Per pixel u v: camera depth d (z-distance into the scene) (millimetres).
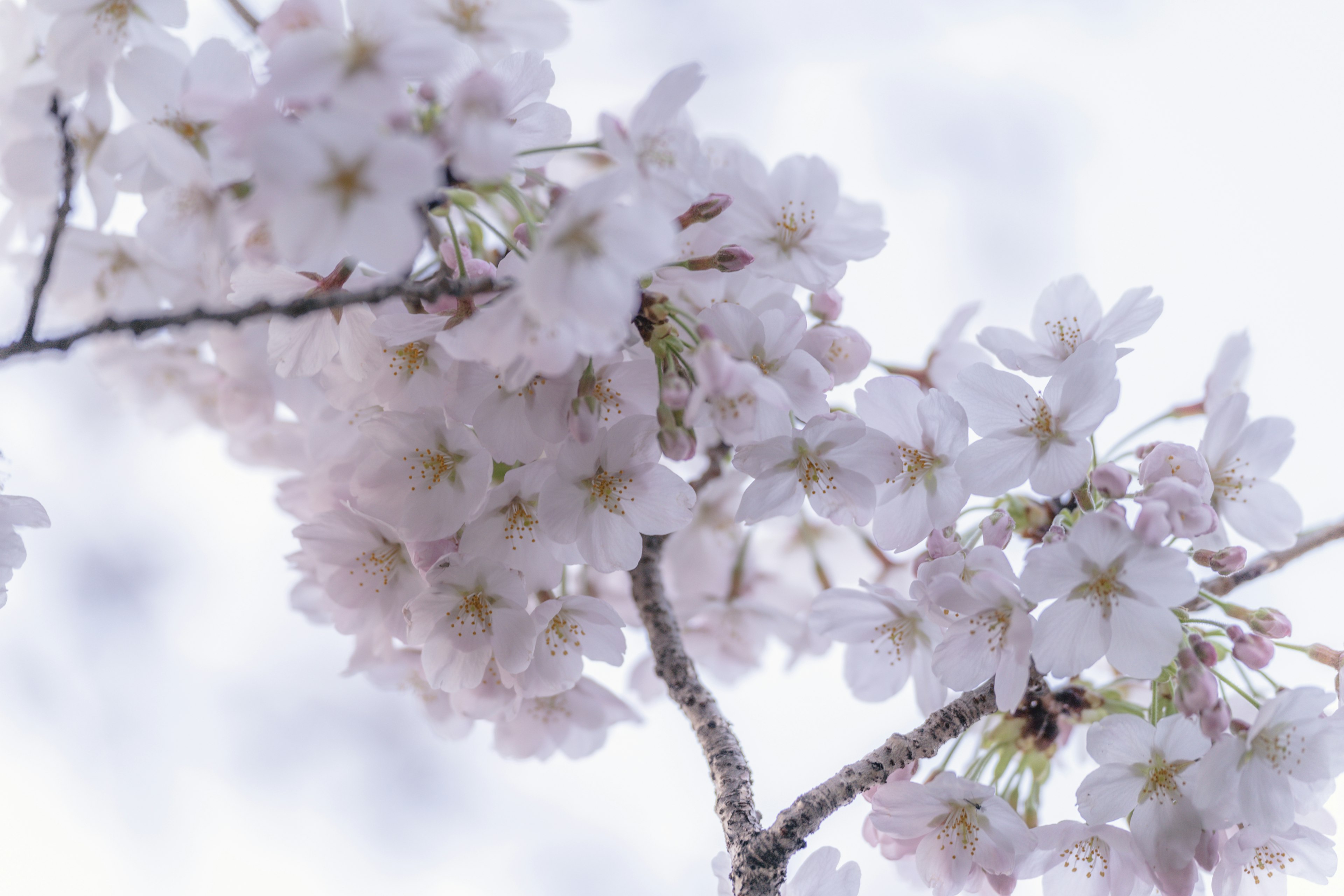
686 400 1146
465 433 1164
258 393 1241
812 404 1156
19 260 1229
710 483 1258
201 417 1276
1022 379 1162
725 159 1225
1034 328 1184
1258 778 1143
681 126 1160
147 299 1240
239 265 1162
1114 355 1153
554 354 1126
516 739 1220
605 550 1165
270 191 1106
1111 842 1155
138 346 1254
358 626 1194
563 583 1194
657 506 1164
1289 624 1160
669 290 1165
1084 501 1159
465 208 1145
